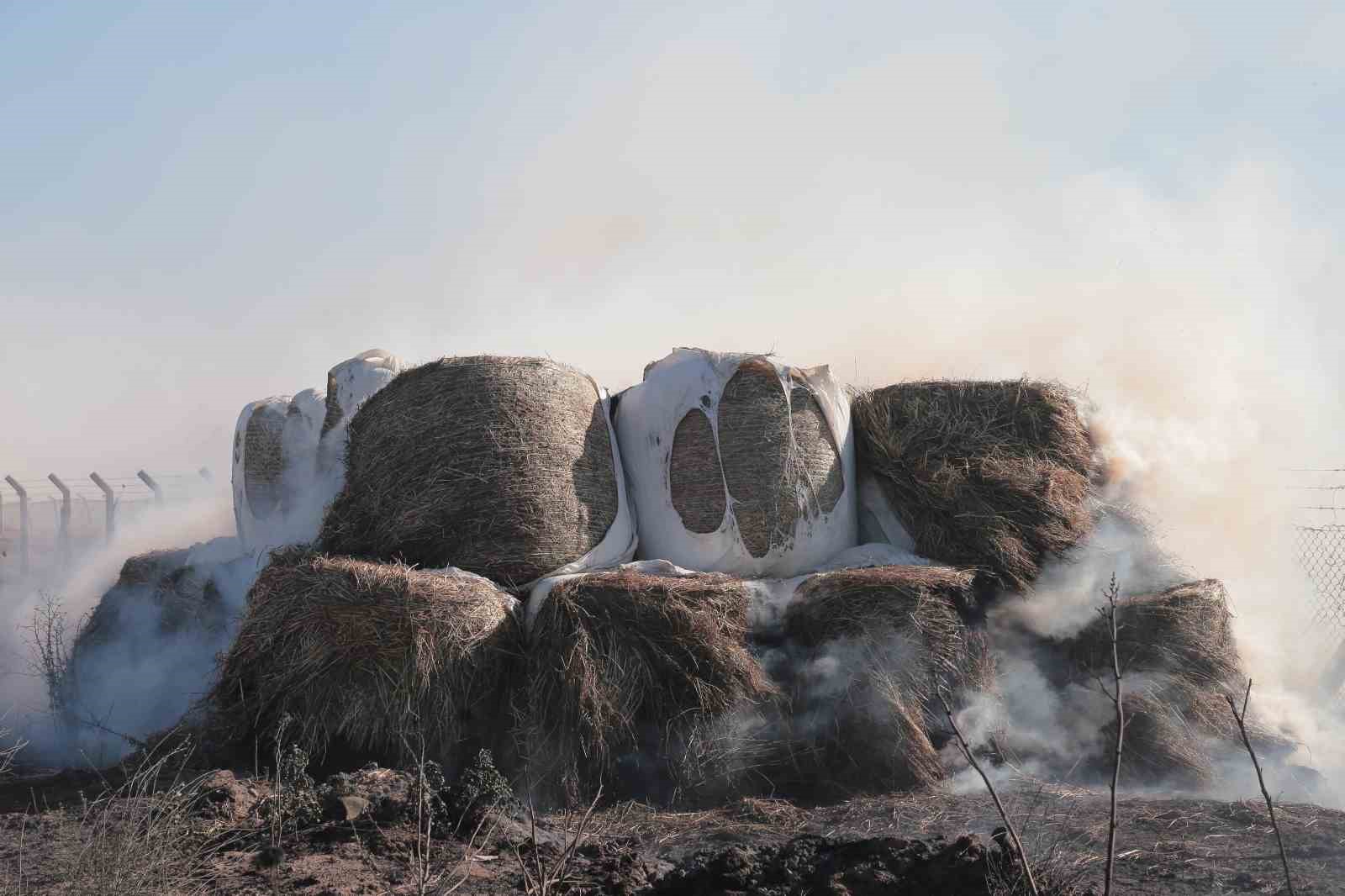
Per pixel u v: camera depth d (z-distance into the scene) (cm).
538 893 423
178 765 613
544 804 617
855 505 770
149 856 441
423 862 443
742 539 722
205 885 441
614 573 675
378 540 697
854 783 630
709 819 593
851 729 639
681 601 644
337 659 628
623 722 628
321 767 620
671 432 745
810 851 452
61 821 510
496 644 644
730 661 639
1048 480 725
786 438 731
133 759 630
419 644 620
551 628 645
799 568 730
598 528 721
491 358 723
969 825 542
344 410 851
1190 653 708
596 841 536
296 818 511
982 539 713
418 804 506
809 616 665
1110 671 698
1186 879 443
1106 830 515
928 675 646
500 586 686
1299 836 498
